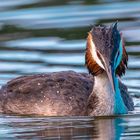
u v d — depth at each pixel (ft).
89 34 59.98
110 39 59.16
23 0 93.71
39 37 82.74
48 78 63.77
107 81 60.80
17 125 58.70
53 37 82.38
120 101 61.21
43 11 90.02
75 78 63.46
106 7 90.12
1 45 80.94
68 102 61.36
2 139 54.90
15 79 65.72
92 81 63.67
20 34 84.07
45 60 75.77
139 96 66.85
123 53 60.44
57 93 61.93
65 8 90.58
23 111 62.39
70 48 78.84
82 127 57.62
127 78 70.74
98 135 55.52
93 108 60.85
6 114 62.59
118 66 60.49
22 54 77.77
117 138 54.54
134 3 91.25
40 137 55.21
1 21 87.86
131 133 55.67
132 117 60.39
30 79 64.59
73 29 83.97
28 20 87.51
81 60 75.20
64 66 73.82
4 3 93.20
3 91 64.95
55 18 87.45
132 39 79.71
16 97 63.36
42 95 62.23
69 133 56.03
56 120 59.93
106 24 84.38
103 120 59.62
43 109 61.62
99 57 59.26
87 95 61.98
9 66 74.43
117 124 58.29
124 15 87.20
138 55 75.56
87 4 91.86
